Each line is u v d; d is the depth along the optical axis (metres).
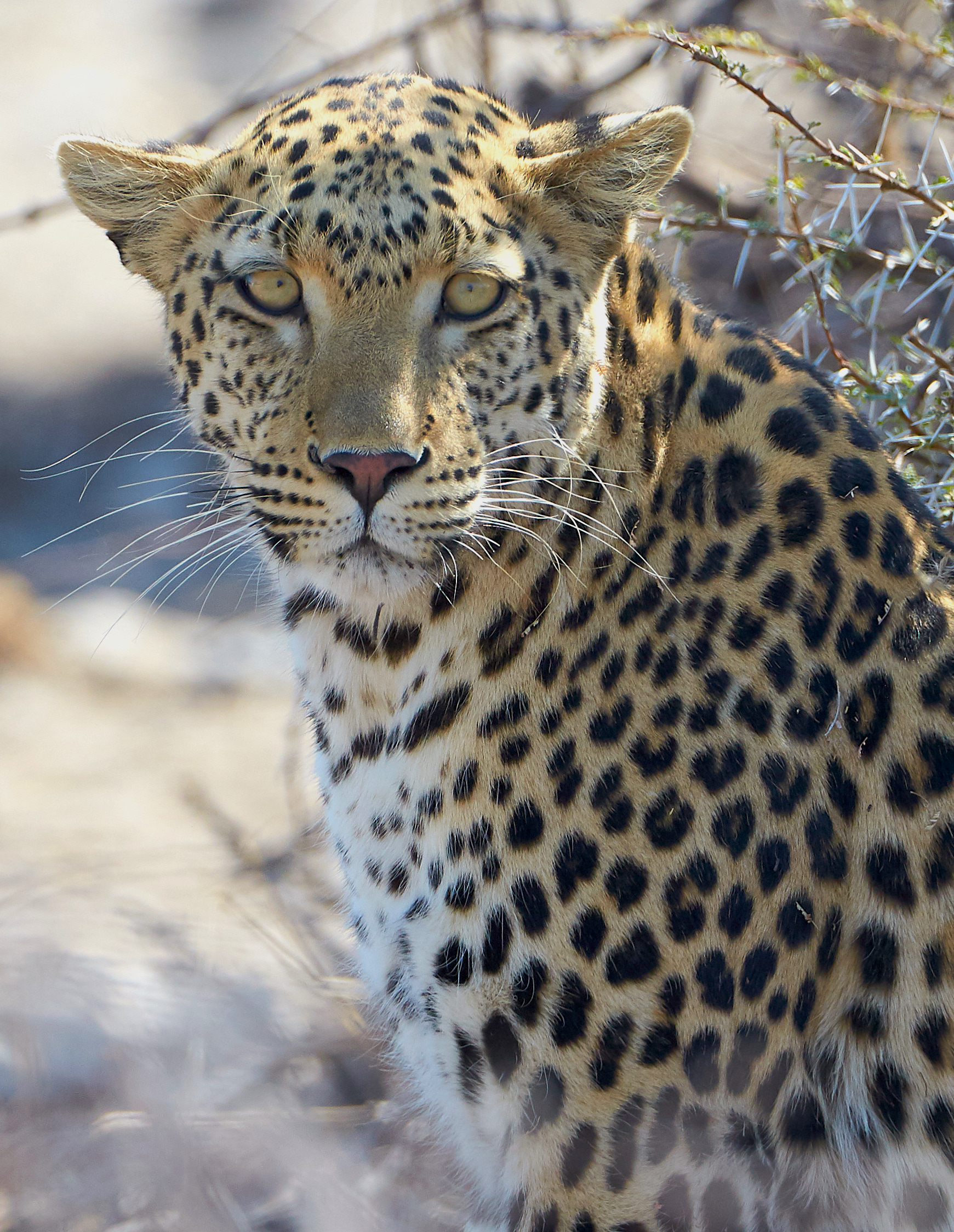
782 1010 6.84
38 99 38.47
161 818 14.53
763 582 6.91
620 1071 6.66
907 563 7.05
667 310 7.27
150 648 19.52
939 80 10.45
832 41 11.81
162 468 23.72
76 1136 8.16
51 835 14.00
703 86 11.75
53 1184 8.03
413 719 7.06
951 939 6.77
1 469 24.70
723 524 6.98
